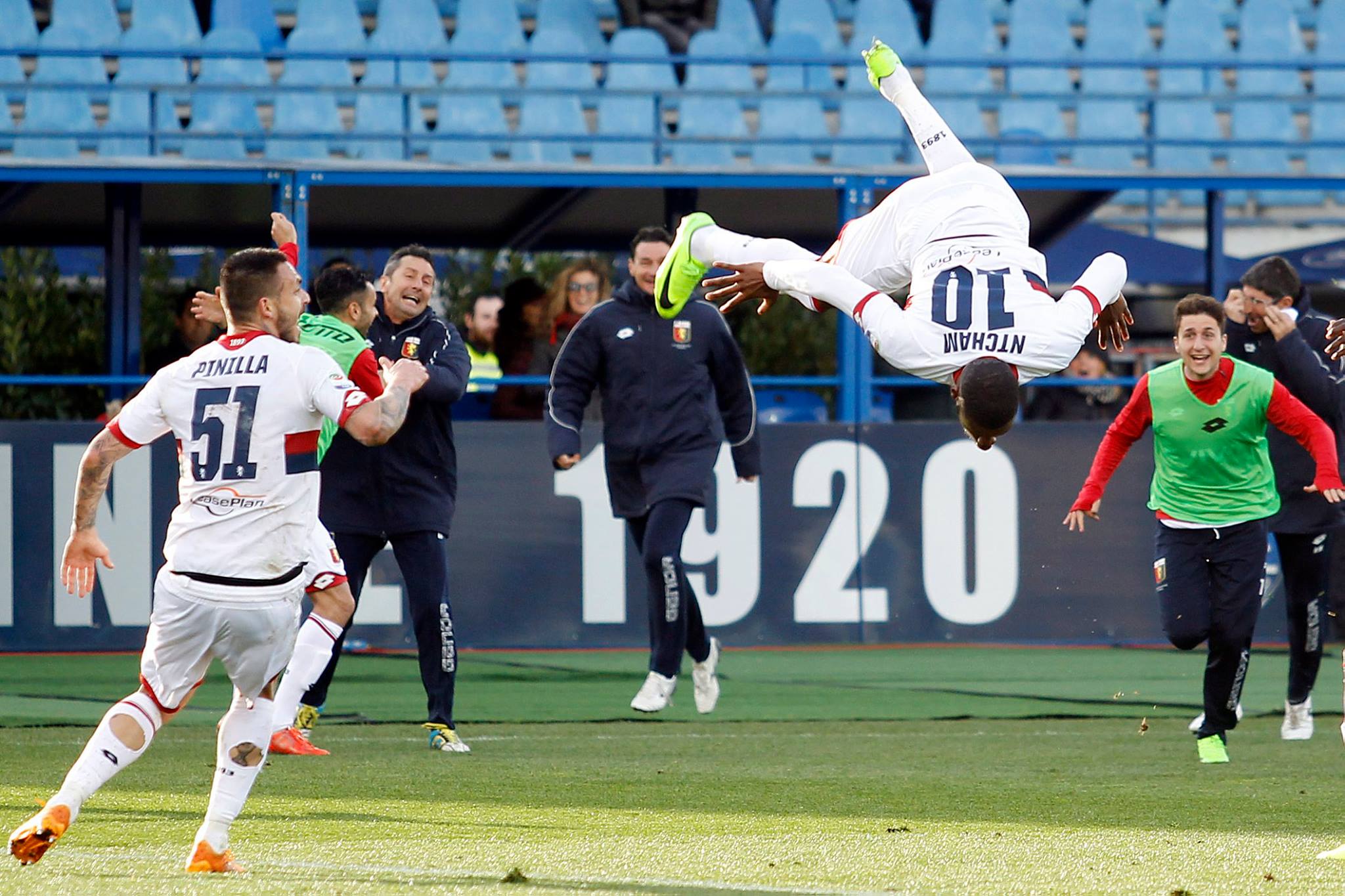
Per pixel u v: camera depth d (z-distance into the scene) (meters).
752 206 47.75
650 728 27.52
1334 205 61.19
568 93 49.00
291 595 15.09
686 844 16.48
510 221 49.16
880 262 19.62
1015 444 40.56
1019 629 40.44
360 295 23.25
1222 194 46.50
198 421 14.95
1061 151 59.47
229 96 54.25
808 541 40.06
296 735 23.77
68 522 37.78
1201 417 23.34
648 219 49.06
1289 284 26.72
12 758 22.92
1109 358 52.44
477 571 39.19
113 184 44.34
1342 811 19.03
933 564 40.34
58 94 52.97
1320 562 26.33
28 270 47.16
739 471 28.84
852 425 40.19
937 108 59.22
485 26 58.81
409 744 25.08
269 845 16.30
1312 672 26.28
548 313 44.03
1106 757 24.17
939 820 18.30
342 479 24.58
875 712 29.69
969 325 17.59
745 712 29.66
